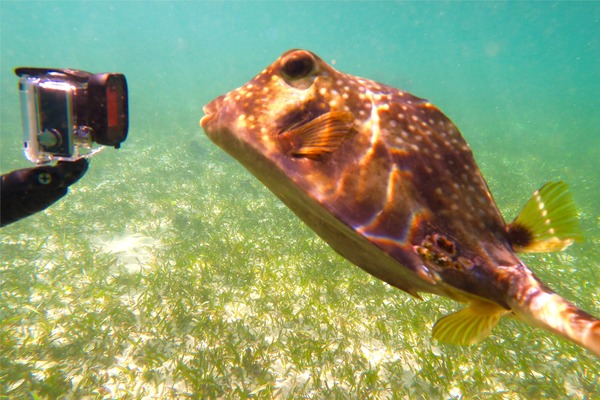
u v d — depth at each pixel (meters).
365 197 0.25
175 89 7.12
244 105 0.29
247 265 1.12
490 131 4.62
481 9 9.95
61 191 0.28
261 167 0.27
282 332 0.85
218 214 1.52
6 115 3.65
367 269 0.28
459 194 0.27
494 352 0.77
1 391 0.67
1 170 2.07
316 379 0.71
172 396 0.68
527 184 2.26
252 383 0.71
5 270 1.03
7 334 0.79
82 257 1.14
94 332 0.81
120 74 0.30
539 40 14.97
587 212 1.83
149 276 1.03
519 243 0.28
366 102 0.29
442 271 0.24
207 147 2.61
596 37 12.73
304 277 1.03
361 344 0.82
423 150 0.28
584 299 1.02
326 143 0.26
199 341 0.81
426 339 0.83
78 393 0.67
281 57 0.30
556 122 6.67
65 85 0.28
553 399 0.70
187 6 18.61
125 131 0.31
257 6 15.81
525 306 0.22
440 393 0.69
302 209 0.29
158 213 1.53
